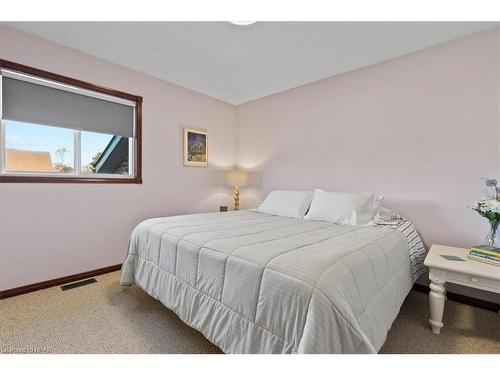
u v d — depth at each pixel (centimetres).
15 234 207
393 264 155
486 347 147
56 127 235
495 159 195
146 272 185
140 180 286
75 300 199
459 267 151
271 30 203
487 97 197
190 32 208
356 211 221
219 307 126
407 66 236
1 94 200
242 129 393
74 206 239
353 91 272
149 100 292
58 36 214
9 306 188
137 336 154
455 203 212
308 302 95
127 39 218
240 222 219
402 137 239
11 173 210
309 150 312
